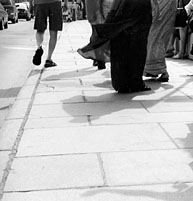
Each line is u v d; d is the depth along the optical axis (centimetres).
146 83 691
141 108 543
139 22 578
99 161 377
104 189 326
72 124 480
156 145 414
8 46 1380
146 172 354
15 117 515
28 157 389
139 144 416
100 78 748
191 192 320
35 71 833
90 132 452
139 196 314
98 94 621
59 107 553
